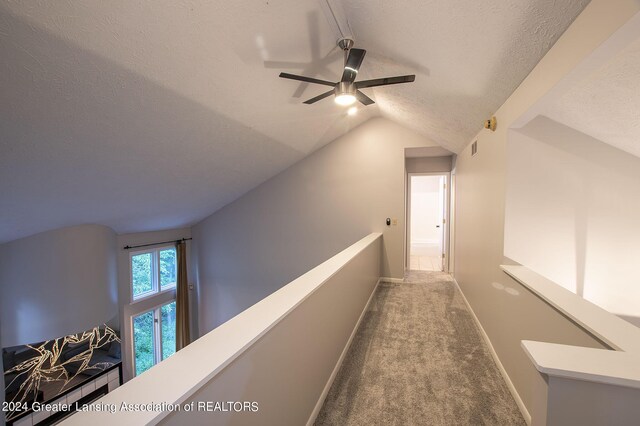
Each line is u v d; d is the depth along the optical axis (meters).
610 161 1.98
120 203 3.66
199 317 6.02
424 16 1.58
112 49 1.75
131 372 4.87
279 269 5.44
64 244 3.55
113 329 4.79
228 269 5.74
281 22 2.06
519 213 2.08
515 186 2.07
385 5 1.67
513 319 1.99
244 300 5.69
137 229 4.79
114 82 1.96
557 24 1.18
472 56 1.72
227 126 3.12
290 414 1.51
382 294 4.24
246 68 2.39
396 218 4.85
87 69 1.79
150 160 3.05
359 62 2.12
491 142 2.42
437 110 2.97
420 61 2.13
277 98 3.04
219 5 1.75
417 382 2.17
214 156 3.62
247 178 4.84
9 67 1.55
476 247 3.06
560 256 2.06
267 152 4.25
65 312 3.58
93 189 3.07
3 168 2.19
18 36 1.45
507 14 1.26
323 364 2.01
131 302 4.89
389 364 2.42
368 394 2.05
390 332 3.01
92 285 3.85
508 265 2.09
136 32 1.70
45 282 3.43
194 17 1.76
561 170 2.02
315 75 2.85
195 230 5.89
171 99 2.37
